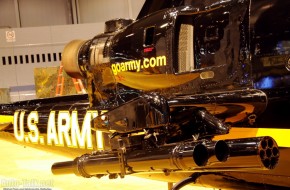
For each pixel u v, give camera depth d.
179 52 2.89
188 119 2.58
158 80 3.00
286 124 2.44
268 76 2.48
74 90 10.09
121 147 2.72
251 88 2.55
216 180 2.84
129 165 2.61
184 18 2.91
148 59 3.02
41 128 3.99
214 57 2.72
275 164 2.12
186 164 2.23
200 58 2.79
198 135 2.48
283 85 2.43
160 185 4.61
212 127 2.46
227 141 2.19
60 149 3.90
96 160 2.86
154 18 3.05
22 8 12.66
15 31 11.29
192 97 2.51
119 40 3.26
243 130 2.63
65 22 12.80
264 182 2.58
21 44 11.33
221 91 2.64
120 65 3.24
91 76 3.56
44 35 11.38
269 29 2.47
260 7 2.52
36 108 4.13
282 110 2.44
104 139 3.42
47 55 11.42
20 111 4.22
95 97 3.58
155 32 2.98
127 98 3.31
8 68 11.34
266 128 2.53
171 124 2.56
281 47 2.43
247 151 2.07
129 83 3.24
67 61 3.77
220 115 2.60
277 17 2.45
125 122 2.61
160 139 2.55
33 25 12.75
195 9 2.83
